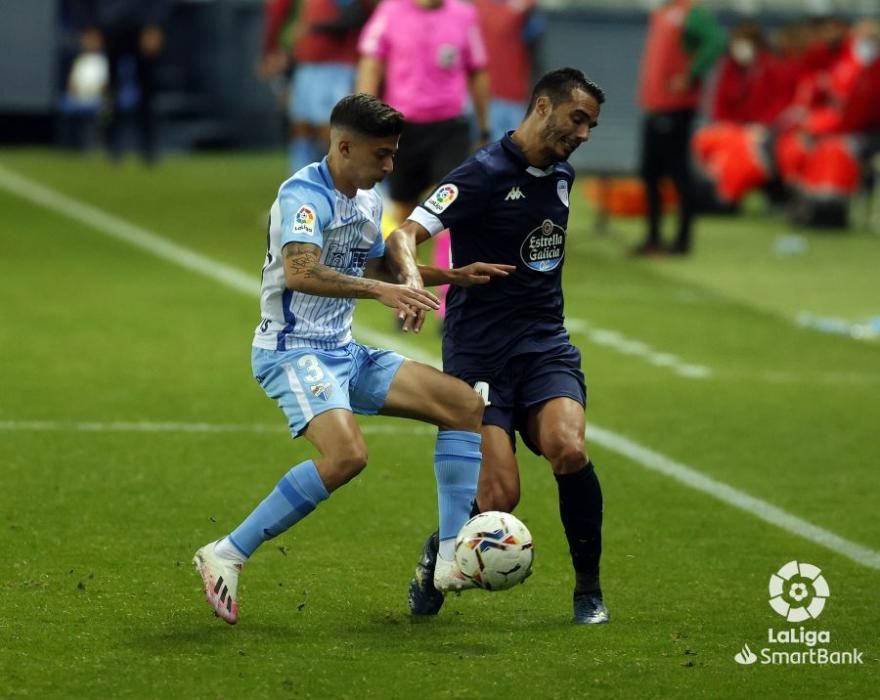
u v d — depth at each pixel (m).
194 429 30.66
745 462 29.48
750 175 69.19
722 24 87.19
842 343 43.09
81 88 83.62
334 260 19.77
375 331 41.62
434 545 20.25
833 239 64.50
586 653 19.06
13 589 20.97
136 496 25.91
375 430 31.12
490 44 51.88
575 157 83.94
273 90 86.62
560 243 20.91
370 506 25.77
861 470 29.14
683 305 47.97
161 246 54.25
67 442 29.30
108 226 57.97
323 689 17.53
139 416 31.58
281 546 23.45
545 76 20.36
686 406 34.22
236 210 63.44
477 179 20.45
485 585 19.06
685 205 57.34
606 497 26.81
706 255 58.84
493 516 19.16
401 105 39.34
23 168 74.12
